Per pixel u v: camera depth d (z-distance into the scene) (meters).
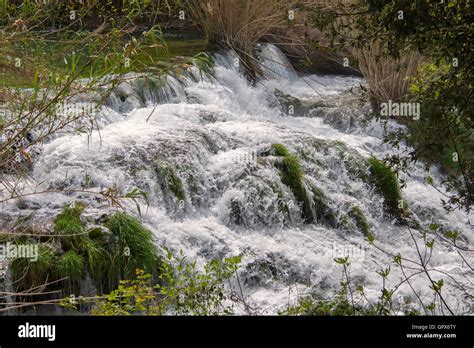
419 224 9.33
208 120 9.98
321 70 14.37
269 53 13.55
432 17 4.69
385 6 4.93
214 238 7.64
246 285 7.23
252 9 12.78
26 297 5.96
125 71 5.83
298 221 8.70
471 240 9.28
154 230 7.29
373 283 7.54
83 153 7.84
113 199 6.02
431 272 7.89
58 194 7.16
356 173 9.70
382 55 5.30
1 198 6.81
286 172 8.90
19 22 5.79
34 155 7.61
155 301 5.81
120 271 6.41
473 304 7.02
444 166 10.36
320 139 9.98
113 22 6.40
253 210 8.30
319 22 5.23
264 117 11.80
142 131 8.68
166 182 7.89
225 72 12.07
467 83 4.84
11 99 5.75
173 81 10.60
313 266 7.73
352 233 8.79
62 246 6.34
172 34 14.08
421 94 5.25
